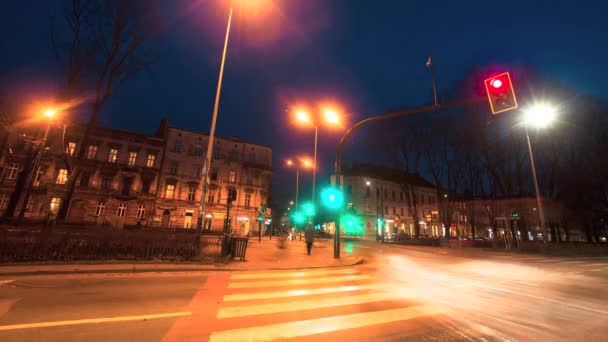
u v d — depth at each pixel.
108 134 38.53
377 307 5.84
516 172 35.03
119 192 37.62
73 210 34.56
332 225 58.50
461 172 40.25
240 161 45.78
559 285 9.42
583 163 33.34
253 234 44.03
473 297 7.15
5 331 3.95
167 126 42.50
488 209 38.78
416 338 4.25
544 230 26.83
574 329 4.85
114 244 10.05
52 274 7.85
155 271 9.05
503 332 4.64
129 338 3.89
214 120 13.29
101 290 6.50
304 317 5.05
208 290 6.94
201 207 12.07
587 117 32.25
